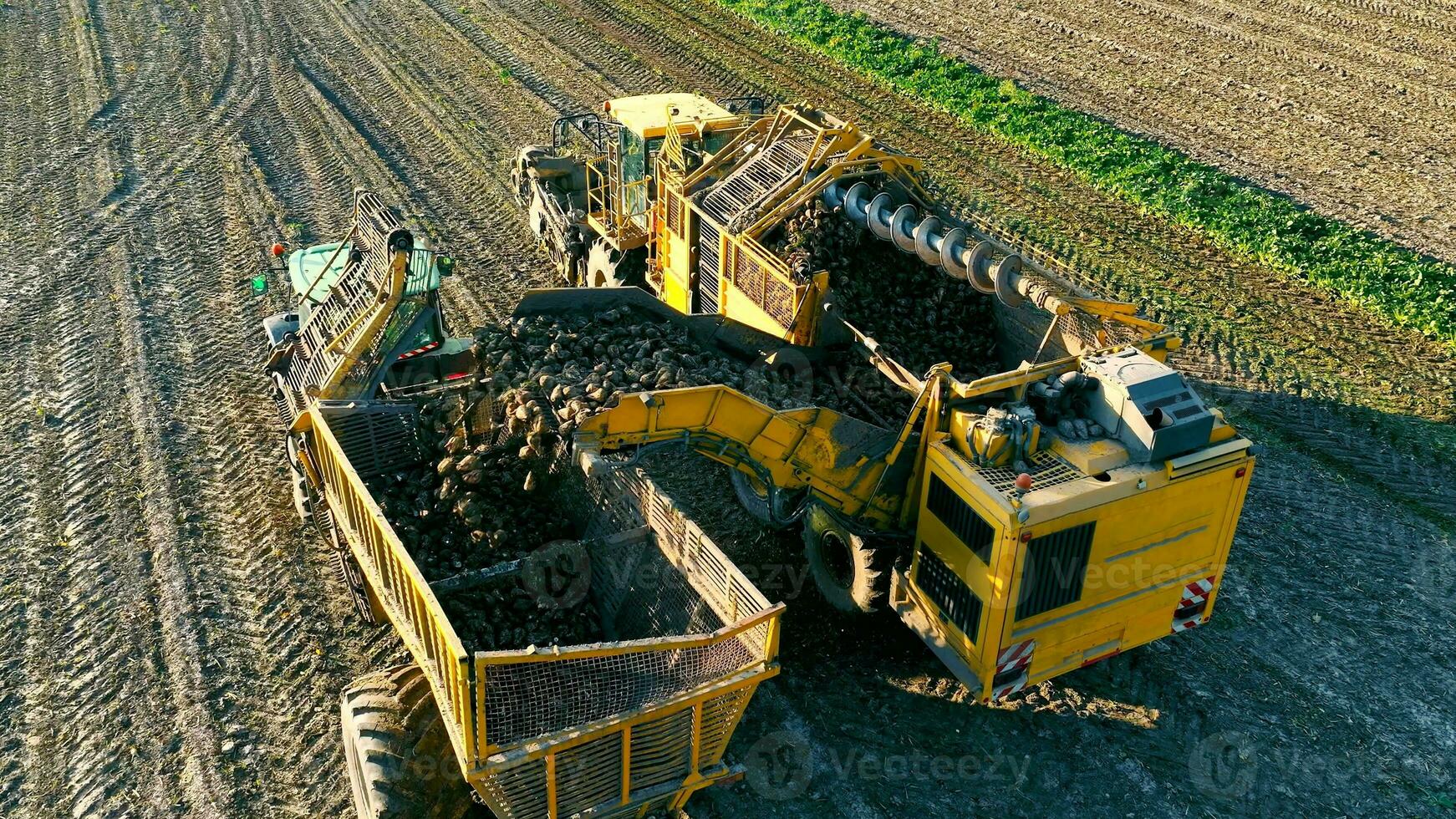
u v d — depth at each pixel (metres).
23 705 8.51
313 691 8.68
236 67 22.11
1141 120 19.39
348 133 19.22
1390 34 22.73
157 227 16.09
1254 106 19.83
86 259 15.18
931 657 9.23
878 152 10.73
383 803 6.94
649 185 12.77
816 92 20.78
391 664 8.26
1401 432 11.84
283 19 24.73
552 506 9.52
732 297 11.18
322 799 7.81
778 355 9.80
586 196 15.54
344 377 9.34
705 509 10.93
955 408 8.17
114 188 17.20
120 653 8.98
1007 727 8.52
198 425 11.88
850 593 9.38
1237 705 8.72
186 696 8.59
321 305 10.82
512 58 22.44
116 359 12.98
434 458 9.28
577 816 7.06
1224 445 7.99
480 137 19.02
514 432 8.51
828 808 7.82
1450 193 16.72
